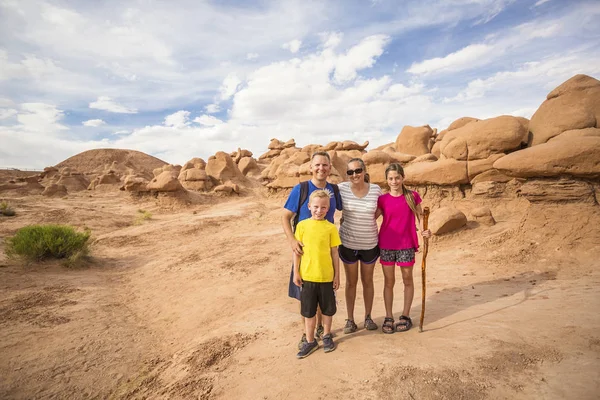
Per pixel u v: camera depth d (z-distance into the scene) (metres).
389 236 3.87
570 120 9.30
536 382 2.46
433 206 12.72
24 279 9.35
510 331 3.38
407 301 3.93
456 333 3.56
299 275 3.52
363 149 45.91
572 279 5.43
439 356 3.06
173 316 7.07
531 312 3.89
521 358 2.82
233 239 14.91
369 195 3.83
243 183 46.78
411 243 3.89
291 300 6.75
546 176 7.41
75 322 6.59
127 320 6.96
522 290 5.14
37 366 5.00
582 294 4.35
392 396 2.56
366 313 4.06
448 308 4.63
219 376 3.62
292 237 3.58
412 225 3.89
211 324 6.23
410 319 4.00
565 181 7.16
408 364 2.97
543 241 7.29
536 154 7.37
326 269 3.44
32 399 4.27
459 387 2.54
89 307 7.46
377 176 16.53
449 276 6.86
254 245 13.20
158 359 5.16
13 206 25.62
